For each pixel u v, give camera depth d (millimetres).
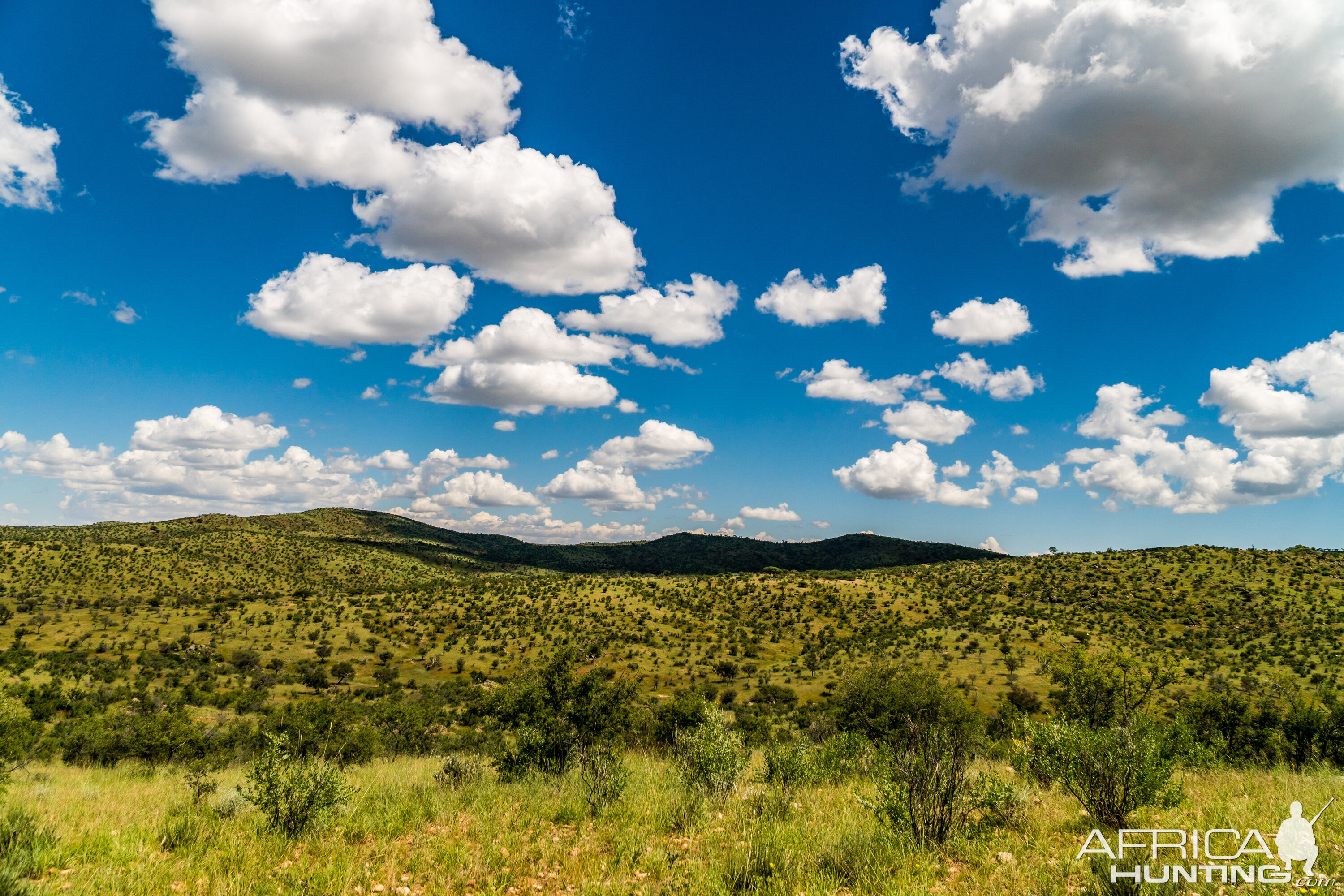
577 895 6020
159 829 8438
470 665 131500
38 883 5945
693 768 11203
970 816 8070
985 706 71688
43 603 148250
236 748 27578
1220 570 158000
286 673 116125
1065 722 9266
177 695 81500
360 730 28578
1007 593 170375
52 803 10781
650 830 8453
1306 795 9125
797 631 162500
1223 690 72688
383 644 144750
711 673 122875
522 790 11258
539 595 198875
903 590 189125
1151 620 130625
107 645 117125
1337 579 137875
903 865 6328
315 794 8656
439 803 9984
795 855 6758
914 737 8062
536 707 14109
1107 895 5188
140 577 187000
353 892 6160
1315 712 18422
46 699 62344
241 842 7793
